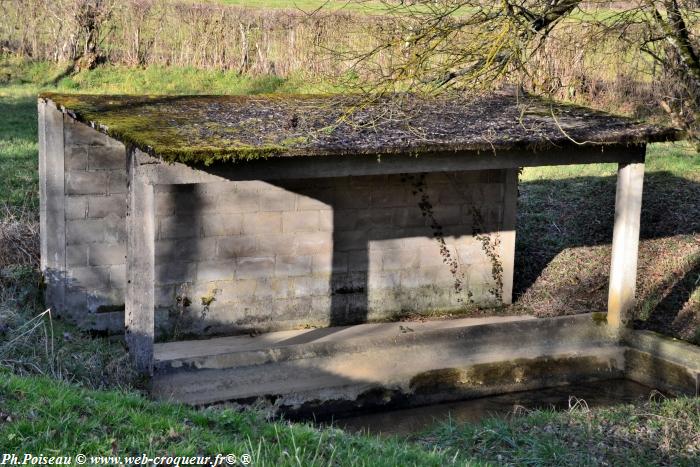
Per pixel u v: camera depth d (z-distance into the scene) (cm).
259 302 1220
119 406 729
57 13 2412
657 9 1076
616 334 1248
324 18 2262
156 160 939
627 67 2034
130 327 979
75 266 1139
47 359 954
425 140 1016
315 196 1230
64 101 1112
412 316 1316
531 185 1808
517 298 1395
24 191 1466
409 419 1105
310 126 1047
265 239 1211
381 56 1451
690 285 1366
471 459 821
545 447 877
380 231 1280
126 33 2441
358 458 707
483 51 975
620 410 1003
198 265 1179
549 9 988
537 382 1213
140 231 955
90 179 1133
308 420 1090
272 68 2412
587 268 1468
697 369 1155
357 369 1117
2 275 1152
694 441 916
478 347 1184
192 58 2438
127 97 1186
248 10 2422
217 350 1130
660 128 1155
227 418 752
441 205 1313
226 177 970
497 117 1188
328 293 1260
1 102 2136
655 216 1616
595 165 1944
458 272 1338
